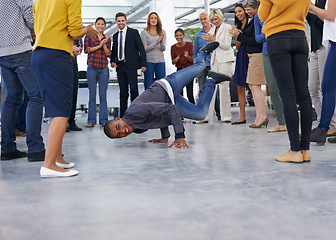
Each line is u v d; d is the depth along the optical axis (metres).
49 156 2.34
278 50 2.53
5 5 2.79
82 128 5.71
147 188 1.99
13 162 2.90
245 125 5.30
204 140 3.85
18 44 2.81
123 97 5.75
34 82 2.87
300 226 1.39
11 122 3.03
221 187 1.97
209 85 4.05
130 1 11.99
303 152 2.61
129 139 4.16
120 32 5.64
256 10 4.78
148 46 6.07
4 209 1.69
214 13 5.75
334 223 1.41
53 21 2.33
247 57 5.30
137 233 1.35
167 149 3.33
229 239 1.28
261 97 4.89
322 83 3.24
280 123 4.39
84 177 2.30
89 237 1.33
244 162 2.63
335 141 3.38
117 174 2.36
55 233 1.38
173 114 3.36
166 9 8.91
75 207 1.69
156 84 3.66
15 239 1.33
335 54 3.12
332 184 1.99
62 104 2.33
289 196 1.78
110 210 1.63
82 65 10.23
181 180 2.15
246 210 1.58
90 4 12.15
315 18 3.61
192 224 1.43
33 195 1.92
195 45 6.01
